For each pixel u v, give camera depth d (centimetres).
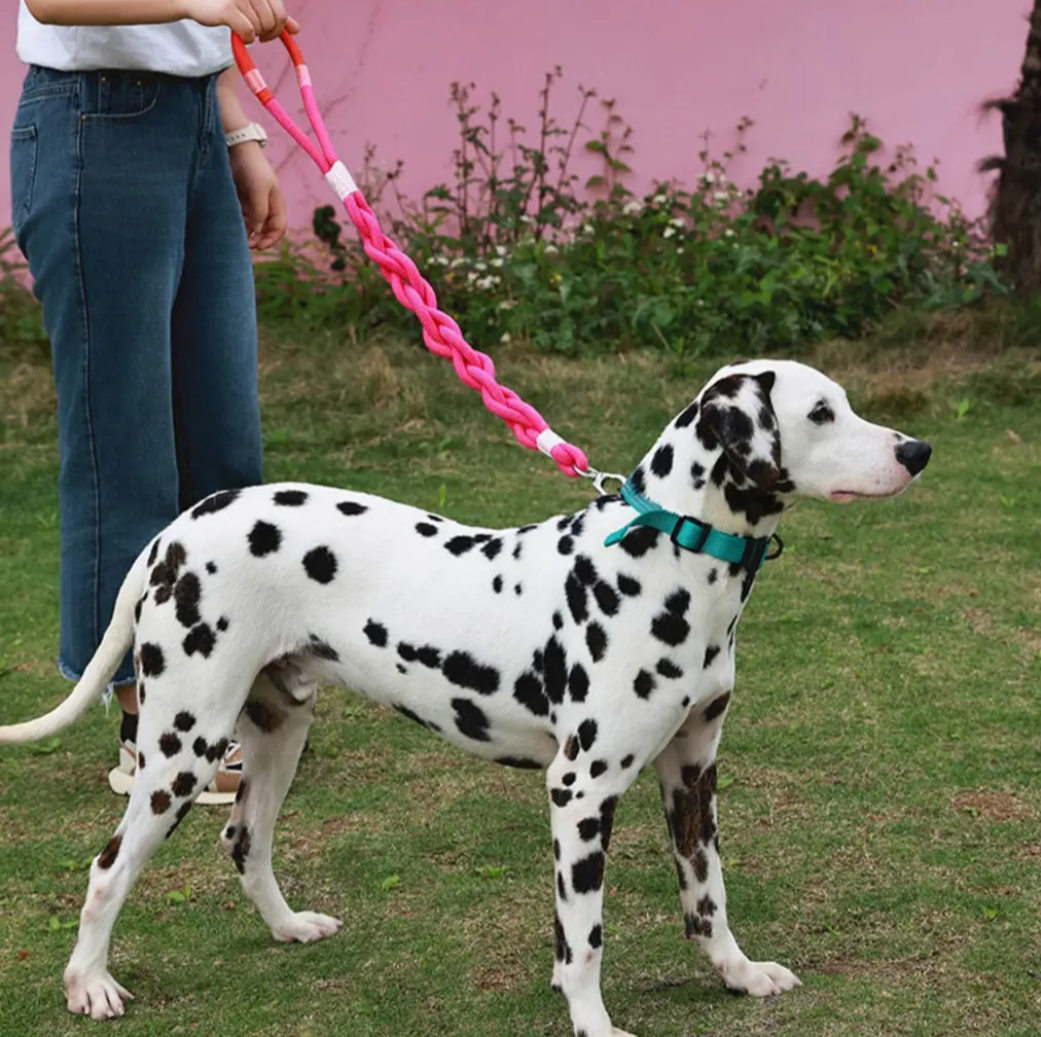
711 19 1099
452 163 1120
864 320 1031
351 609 349
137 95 416
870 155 1108
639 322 1012
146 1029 341
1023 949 363
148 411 436
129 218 420
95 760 489
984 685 525
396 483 786
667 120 1117
